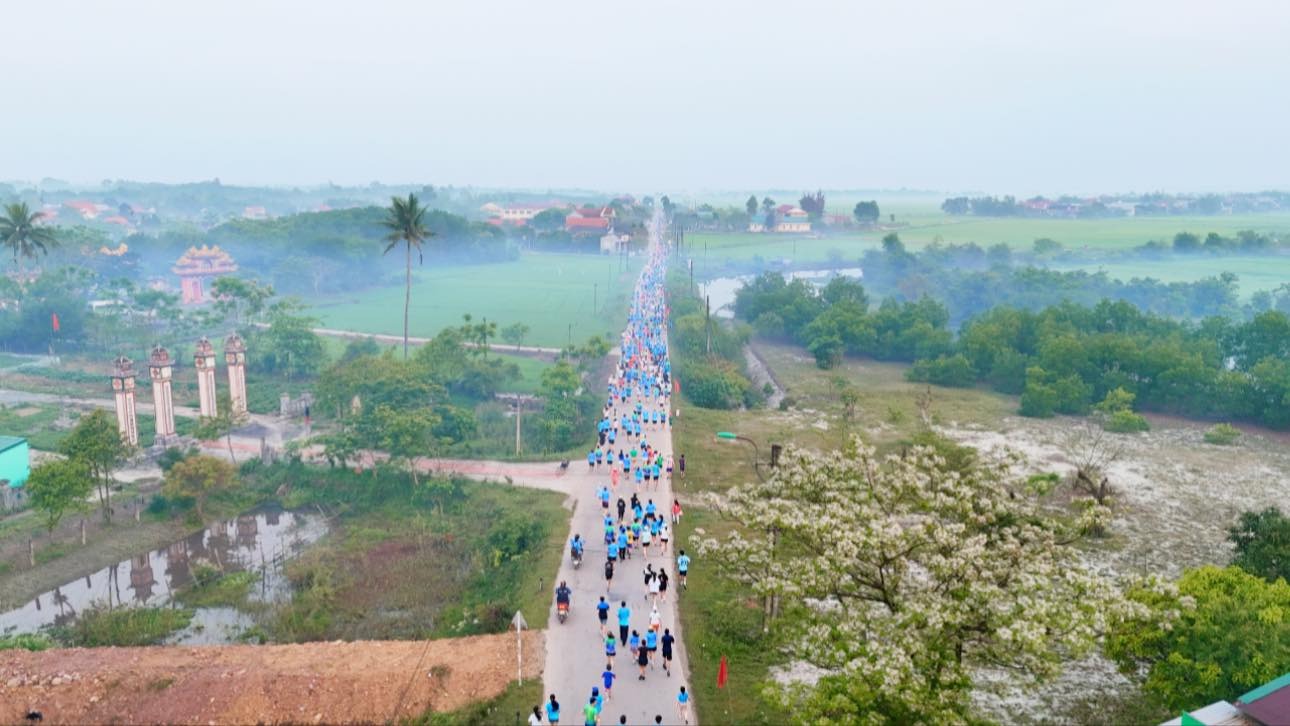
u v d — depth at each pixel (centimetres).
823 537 3281
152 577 5397
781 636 3584
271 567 5500
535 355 12175
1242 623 3444
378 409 6931
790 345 14162
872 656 2933
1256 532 4872
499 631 4375
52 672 3897
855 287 14938
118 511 6231
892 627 3045
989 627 2969
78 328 11994
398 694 3750
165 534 5975
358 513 6431
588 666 3928
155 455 7362
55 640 4522
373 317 15212
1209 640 3456
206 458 6284
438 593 5059
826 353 12300
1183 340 10431
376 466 6856
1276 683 2852
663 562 5059
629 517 5728
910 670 2864
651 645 3856
